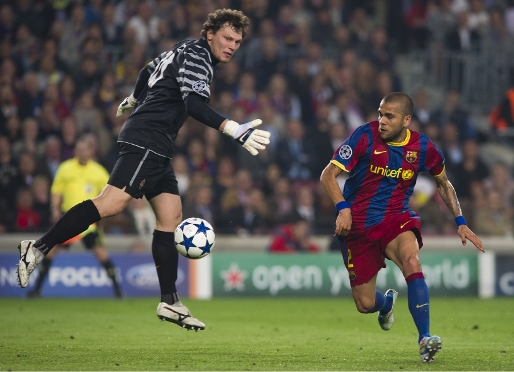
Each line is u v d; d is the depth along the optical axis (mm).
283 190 50219
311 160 54000
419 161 19859
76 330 26469
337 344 23047
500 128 61250
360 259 20312
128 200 19375
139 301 41281
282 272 45969
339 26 64188
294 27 61969
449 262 47094
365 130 19797
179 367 17453
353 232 20219
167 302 20672
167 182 20781
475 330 28172
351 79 60562
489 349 21672
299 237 47250
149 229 48281
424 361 17906
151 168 19531
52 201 41000
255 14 61750
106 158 51562
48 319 30453
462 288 47281
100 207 19016
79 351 20469
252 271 45719
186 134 52906
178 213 20922
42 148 50656
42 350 20609
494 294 47750
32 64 55812
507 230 52500
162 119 19531
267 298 45531
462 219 20203
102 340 23484
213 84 56719
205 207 48531
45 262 42031
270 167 51781
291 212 48844
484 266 47656
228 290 45438
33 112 52875
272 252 46969
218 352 20672
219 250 48438
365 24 66000
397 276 46344
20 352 20125
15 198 47406
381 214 20016
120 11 59500
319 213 51375
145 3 58781
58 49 56688
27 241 19000
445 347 22250
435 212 52250
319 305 40438
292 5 63688
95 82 55312
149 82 19938
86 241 41938
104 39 58125
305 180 53250
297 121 54219
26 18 57312
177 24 59094
